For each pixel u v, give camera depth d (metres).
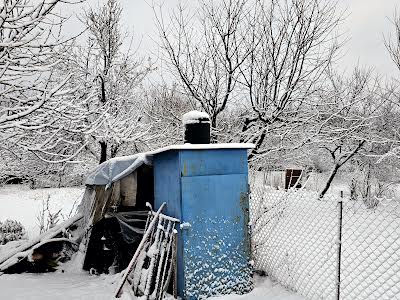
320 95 8.82
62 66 7.34
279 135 8.51
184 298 4.39
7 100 5.06
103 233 6.48
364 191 13.49
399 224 3.49
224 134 9.07
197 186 4.56
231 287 4.62
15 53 4.55
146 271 4.74
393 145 12.72
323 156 14.79
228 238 4.69
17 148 6.37
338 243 3.78
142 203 6.34
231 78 8.75
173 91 9.97
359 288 4.39
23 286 5.28
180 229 4.51
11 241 7.27
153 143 10.11
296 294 4.36
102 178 5.95
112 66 11.25
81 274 6.10
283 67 8.40
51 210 12.55
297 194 4.75
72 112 5.00
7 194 14.55
